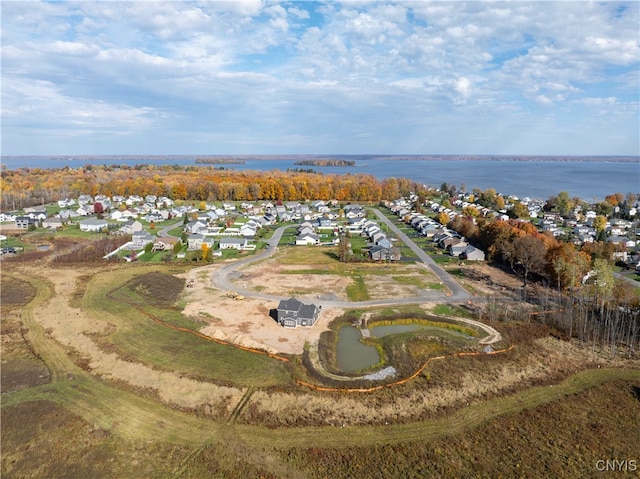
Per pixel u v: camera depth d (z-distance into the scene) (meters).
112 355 46.25
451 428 35.00
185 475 29.67
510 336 52.00
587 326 52.81
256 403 37.75
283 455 31.64
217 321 56.34
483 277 77.25
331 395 39.34
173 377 41.69
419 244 105.94
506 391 40.41
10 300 62.66
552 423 35.78
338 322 56.62
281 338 51.50
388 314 59.12
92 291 67.00
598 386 41.59
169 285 70.94
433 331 54.31
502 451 32.31
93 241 102.25
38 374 42.47
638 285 70.81
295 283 73.00
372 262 87.44
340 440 33.34
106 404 37.47
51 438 33.16
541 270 73.38
